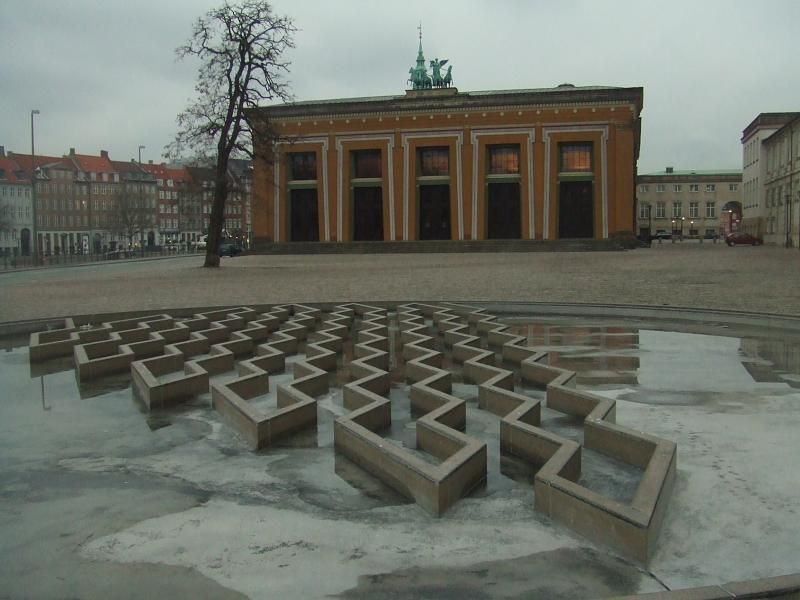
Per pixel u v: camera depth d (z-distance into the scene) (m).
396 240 62.22
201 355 10.86
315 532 4.43
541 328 13.70
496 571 3.91
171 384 7.86
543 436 5.60
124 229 98.00
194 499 5.03
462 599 3.63
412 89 64.62
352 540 4.31
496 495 5.02
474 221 60.91
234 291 22.55
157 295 21.64
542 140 59.12
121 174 118.50
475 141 60.41
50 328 14.83
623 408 7.36
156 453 6.15
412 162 61.59
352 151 63.31
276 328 14.01
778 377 8.82
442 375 7.95
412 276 27.95
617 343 11.71
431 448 5.92
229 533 4.43
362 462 5.67
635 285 22.06
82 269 45.75
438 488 4.64
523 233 60.00
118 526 4.57
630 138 57.94
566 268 31.75
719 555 4.07
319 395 8.20
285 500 4.98
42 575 3.94
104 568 4.00
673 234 121.50
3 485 5.37
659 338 12.20
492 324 12.70
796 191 63.56
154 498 5.06
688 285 21.77
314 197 65.00
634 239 62.84
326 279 27.39
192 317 15.83
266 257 57.38
